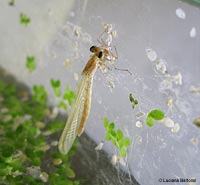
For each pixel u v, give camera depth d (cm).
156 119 7
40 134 10
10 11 11
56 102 11
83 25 8
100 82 8
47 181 9
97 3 8
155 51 7
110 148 8
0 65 12
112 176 8
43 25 10
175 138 7
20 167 9
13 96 11
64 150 8
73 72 9
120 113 8
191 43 7
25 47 11
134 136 8
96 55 7
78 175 9
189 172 7
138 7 7
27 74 12
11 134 10
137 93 7
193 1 7
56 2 9
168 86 7
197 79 7
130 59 7
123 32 7
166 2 7
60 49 10
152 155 7
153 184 7
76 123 8
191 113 7
